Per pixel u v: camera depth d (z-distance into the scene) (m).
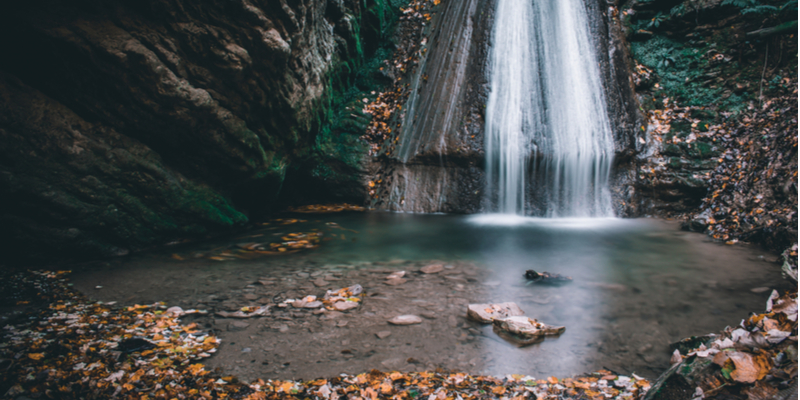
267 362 2.72
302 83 7.03
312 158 9.14
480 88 10.03
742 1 9.27
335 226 7.51
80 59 4.60
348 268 4.98
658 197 8.55
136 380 2.47
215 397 2.32
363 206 9.59
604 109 9.35
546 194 8.94
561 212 8.77
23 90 4.57
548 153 8.95
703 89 9.33
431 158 9.62
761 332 2.28
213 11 5.09
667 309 3.69
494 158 9.33
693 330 3.26
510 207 9.11
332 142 9.84
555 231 7.26
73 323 3.26
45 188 4.69
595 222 8.10
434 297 3.97
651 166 8.67
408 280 4.51
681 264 5.13
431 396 2.31
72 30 4.46
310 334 3.14
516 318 3.28
